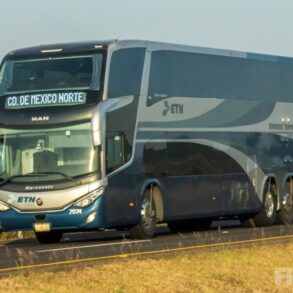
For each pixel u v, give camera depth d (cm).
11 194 5481
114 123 5506
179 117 6038
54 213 5409
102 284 3372
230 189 6488
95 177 5388
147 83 5784
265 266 3903
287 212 7106
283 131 7062
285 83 7100
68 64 5556
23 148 5509
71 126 5434
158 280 3472
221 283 3478
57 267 4012
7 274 3772
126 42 5669
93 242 5588
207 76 6319
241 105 6619
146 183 5734
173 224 6831
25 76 5628
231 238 5550
